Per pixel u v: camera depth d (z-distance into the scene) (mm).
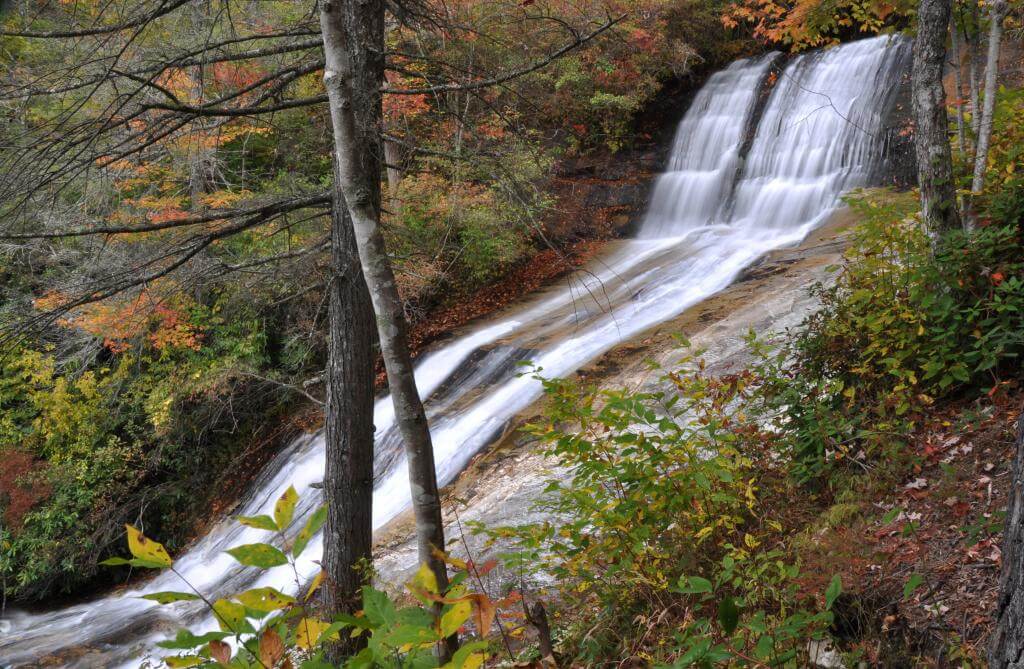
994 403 4977
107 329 9773
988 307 5059
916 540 4113
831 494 4945
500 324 14039
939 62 5836
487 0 8180
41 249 6918
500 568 6156
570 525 4051
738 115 17594
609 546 4020
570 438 3975
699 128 18141
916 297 5477
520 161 12234
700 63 19594
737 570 3607
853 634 3635
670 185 17531
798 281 10812
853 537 4191
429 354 13922
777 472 5133
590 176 18719
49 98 6883
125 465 14750
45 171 5844
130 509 14297
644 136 19062
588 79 17438
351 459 6266
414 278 13242
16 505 13836
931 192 5871
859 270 6156
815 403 5402
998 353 4996
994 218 5738
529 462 8805
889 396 5176
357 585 6258
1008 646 2084
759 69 18266
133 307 8344
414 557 7855
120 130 6734
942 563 3883
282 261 7809
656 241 16250
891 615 3629
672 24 18234
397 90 6219
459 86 6371
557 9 8180
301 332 14477
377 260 4016
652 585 3943
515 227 15547
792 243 13375
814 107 16031
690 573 3902
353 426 6273
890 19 15867
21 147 5902
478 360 12828
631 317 12219
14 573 13922
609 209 17797
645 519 4008
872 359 5719
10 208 5871
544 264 16312
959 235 5406
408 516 9047
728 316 10391
